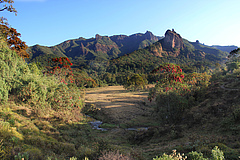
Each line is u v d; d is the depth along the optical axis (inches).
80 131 635.5
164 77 1368.1
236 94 856.3
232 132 452.8
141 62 7308.1
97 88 3737.7
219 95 975.6
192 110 869.2
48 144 333.4
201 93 1163.9
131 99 1985.7
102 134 777.6
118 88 3693.4
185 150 360.5
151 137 654.5
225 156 274.1
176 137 570.3
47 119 606.2
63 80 1174.3
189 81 1594.5
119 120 1136.2
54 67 1246.3
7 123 336.8
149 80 4350.4
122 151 366.0
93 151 335.3
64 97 799.7
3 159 210.4
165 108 1002.1
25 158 222.7
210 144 348.8
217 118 627.5
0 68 538.3
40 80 693.3
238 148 314.3
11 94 566.3
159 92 1115.9
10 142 272.7
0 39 663.1
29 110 557.3
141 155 374.0
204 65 6451.8
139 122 1091.9
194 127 652.7
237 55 2903.5
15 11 740.7
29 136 334.6
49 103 702.5
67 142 420.2
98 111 1363.2
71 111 868.0
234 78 1497.3
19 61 692.1
